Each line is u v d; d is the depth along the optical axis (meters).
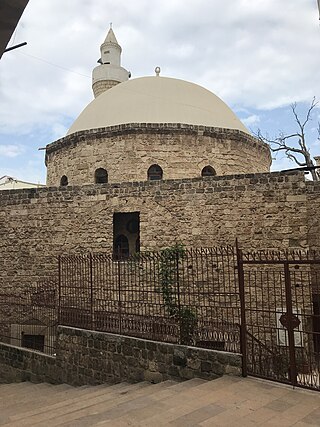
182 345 8.86
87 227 15.28
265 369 8.37
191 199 14.12
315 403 6.27
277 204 13.18
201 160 18.52
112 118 19.97
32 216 16.08
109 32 42.28
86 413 6.64
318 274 12.32
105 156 18.59
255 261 7.93
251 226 13.34
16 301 15.84
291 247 12.84
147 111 19.83
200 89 23.05
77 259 12.54
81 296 12.67
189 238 13.93
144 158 18.22
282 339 11.16
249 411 5.95
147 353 9.38
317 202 13.18
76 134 19.17
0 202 16.64
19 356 12.89
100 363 10.38
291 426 5.34
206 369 8.30
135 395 7.64
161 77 23.20
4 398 9.81
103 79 39.84
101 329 10.70
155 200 14.52
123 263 12.29
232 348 8.34
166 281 10.91
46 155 21.16
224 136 19.02
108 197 15.12
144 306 10.82
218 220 13.71
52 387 10.90
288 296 7.36
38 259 15.77
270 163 22.38
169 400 6.58
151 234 14.36
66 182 19.77
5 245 16.33
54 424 6.16
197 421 5.59
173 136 18.42
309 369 8.59
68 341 11.32
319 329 11.86
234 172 18.98
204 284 13.09
